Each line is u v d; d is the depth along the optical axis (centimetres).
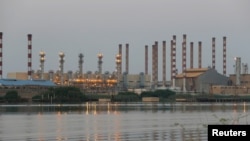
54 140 14412
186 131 16412
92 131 17500
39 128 19100
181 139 14162
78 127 19475
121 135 15800
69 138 14950
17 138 15100
